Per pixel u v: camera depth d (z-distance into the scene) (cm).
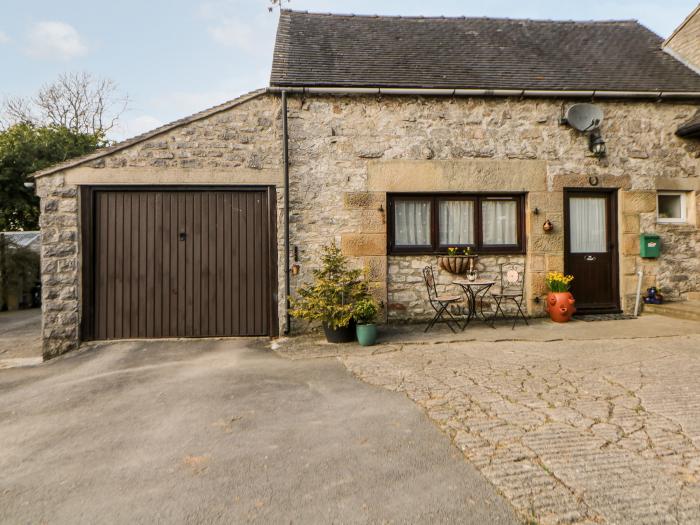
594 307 662
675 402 315
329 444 271
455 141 632
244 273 608
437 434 278
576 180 645
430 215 646
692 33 734
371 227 620
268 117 607
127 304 597
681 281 663
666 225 662
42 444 289
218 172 596
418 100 629
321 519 196
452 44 764
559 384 359
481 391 350
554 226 643
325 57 681
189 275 604
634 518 188
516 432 276
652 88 656
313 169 614
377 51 719
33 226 2003
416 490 216
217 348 551
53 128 2108
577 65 714
